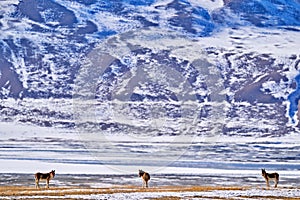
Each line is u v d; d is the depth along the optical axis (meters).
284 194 153.12
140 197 142.00
